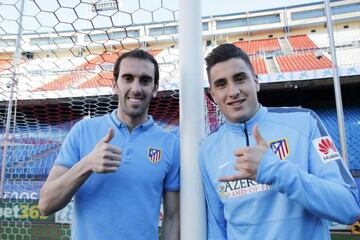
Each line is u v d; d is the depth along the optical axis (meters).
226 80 0.89
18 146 5.57
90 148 1.08
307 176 0.73
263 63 9.48
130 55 1.05
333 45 2.11
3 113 4.52
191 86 0.97
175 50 2.17
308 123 0.90
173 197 1.13
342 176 0.80
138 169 1.05
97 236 0.98
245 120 0.94
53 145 5.76
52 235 3.28
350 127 7.75
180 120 0.99
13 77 2.66
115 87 1.13
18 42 2.39
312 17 11.93
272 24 12.13
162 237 1.11
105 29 1.78
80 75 4.62
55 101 5.29
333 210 0.72
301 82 7.36
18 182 4.44
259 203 0.85
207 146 0.98
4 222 3.29
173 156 1.13
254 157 0.73
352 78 7.18
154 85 1.10
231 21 12.39
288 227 0.81
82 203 1.02
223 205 0.95
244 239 0.86
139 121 1.12
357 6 11.14
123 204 1.01
